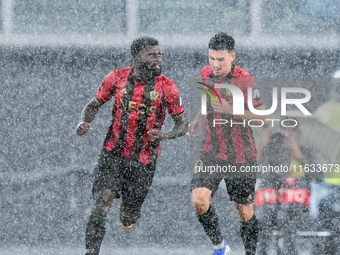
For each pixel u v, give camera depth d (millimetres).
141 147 14633
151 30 38938
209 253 18438
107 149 14617
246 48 37469
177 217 20109
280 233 15930
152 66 14180
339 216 16000
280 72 37469
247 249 15625
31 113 33625
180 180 20922
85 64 37500
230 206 20141
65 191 20906
